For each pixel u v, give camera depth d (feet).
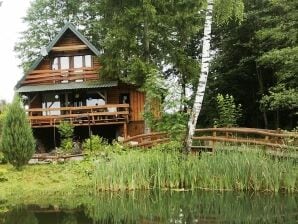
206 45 55.06
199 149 59.93
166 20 82.53
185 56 87.76
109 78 94.68
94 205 40.55
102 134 94.58
